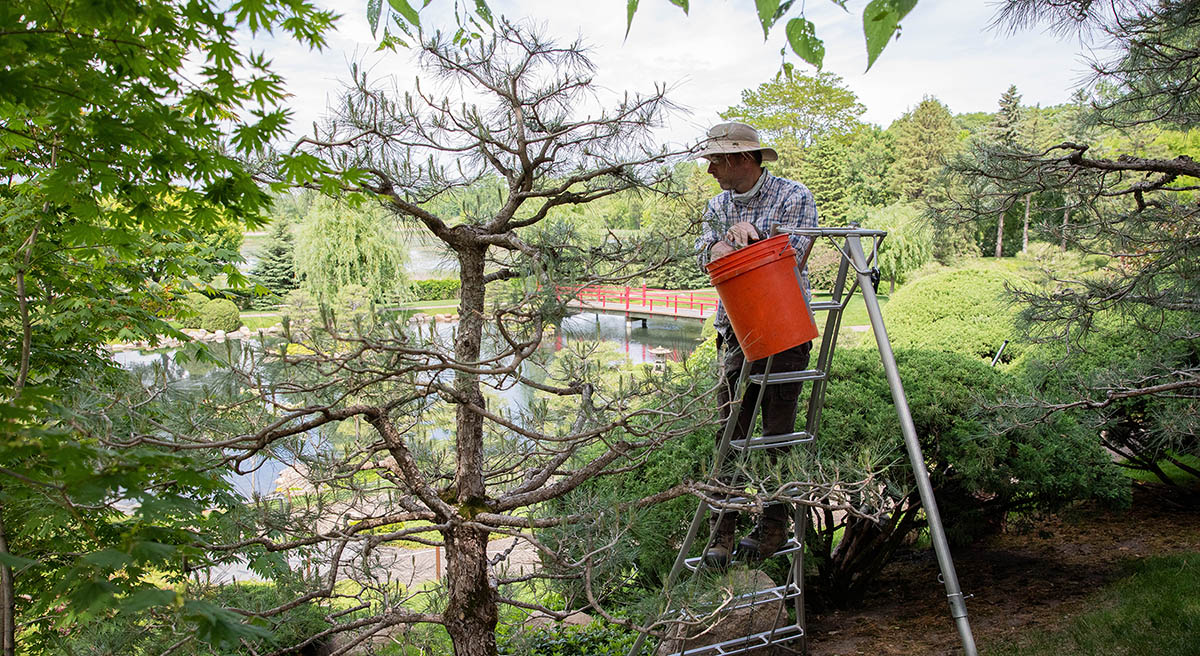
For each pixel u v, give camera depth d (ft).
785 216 10.40
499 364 8.08
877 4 3.76
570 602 9.81
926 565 17.49
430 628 11.56
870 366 15.85
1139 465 19.86
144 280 13.48
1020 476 14.25
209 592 8.20
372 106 9.05
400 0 5.48
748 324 8.78
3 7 4.73
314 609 10.09
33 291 11.60
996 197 15.75
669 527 12.85
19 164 9.08
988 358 23.49
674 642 11.10
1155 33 14.82
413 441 10.48
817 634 13.87
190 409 7.60
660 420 9.09
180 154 5.96
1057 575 15.75
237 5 5.05
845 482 8.76
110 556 4.14
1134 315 16.14
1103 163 14.58
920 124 136.87
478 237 9.20
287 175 6.27
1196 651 11.09
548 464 9.80
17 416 3.97
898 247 80.53
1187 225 15.52
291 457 9.16
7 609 7.00
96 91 5.32
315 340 7.27
